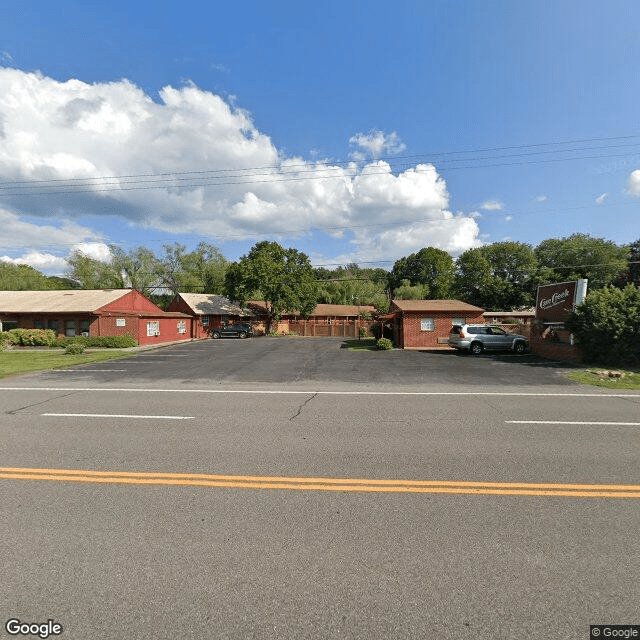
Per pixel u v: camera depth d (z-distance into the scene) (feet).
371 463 16.33
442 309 86.84
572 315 53.62
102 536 10.80
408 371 47.21
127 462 16.57
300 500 12.96
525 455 17.24
